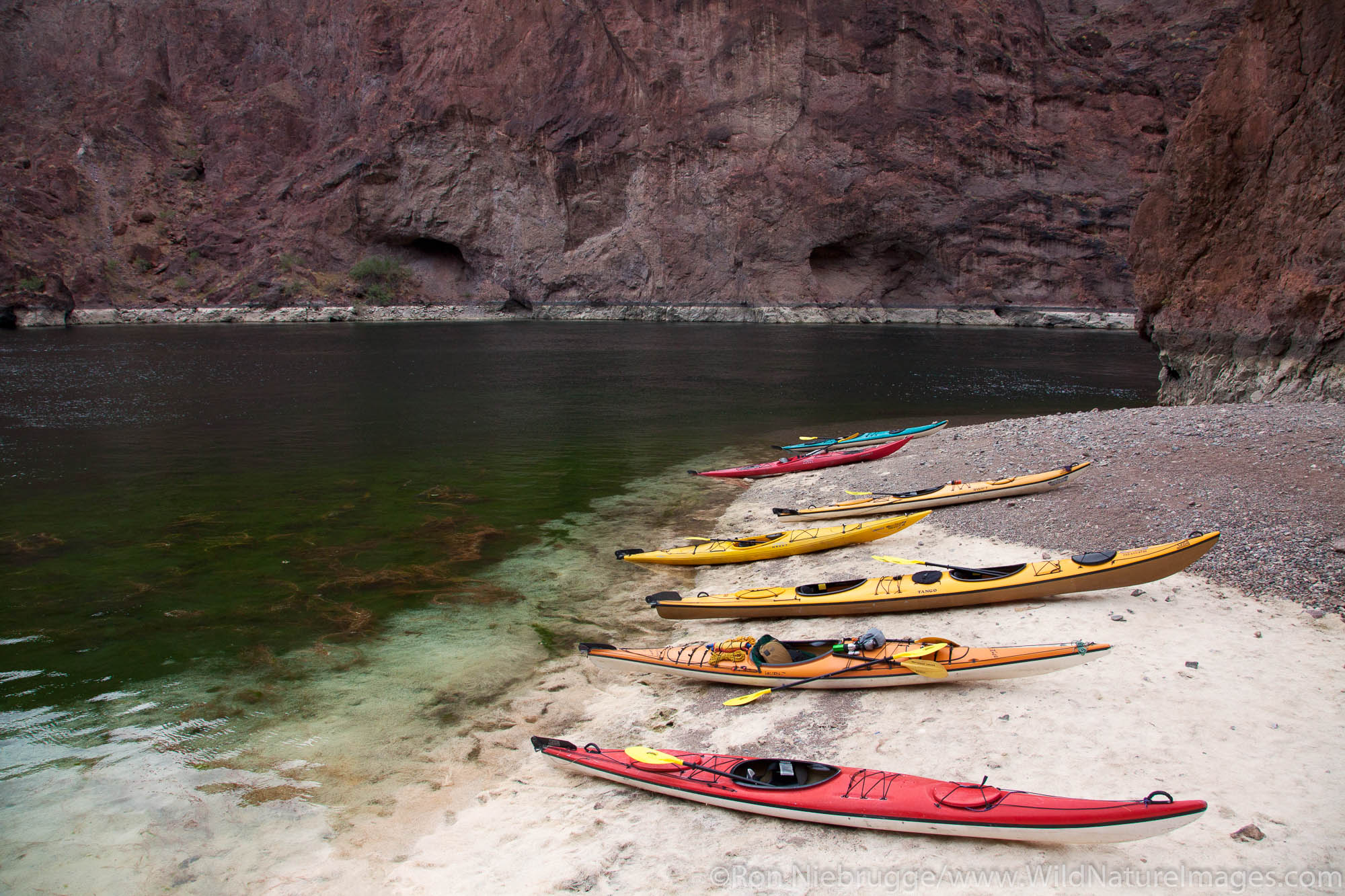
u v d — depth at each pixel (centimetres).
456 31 7494
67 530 1275
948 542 1123
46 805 606
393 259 7962
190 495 1488
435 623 931
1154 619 815
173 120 8106
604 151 7250
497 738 696
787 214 6912
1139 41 7175
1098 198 6738
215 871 539
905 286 7212
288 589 1031
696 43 7038
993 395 2809
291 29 8319
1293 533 953
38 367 3609
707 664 762
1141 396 2753
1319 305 1833
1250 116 1989
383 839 569
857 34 6788
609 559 1154
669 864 532
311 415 2384
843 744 654
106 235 7306
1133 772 587
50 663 828
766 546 1129
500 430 2158
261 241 7719
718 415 2409
